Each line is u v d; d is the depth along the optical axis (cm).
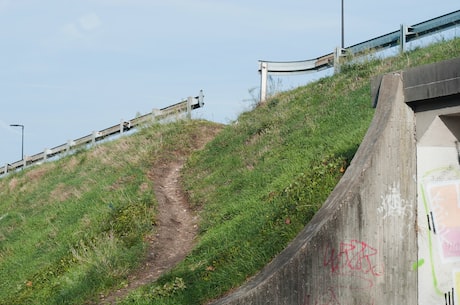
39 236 1695
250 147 1683
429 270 780
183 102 2439
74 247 1448
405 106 792
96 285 1195
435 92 757
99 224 1508
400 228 771
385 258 761
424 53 1592
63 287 1250
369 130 798
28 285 1354
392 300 762
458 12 1641
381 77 834
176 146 2084
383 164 769
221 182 1559
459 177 802
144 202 1550
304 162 1312
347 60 1869
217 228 1266
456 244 794
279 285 745
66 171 2375
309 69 2084
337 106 1566
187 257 1184
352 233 752
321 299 741
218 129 2234
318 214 779
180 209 1550
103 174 2031
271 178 1356
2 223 2064
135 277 1215
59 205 1908
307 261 742
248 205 1275
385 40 1866
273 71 2114
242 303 754
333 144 1291
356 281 750
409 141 787
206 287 988
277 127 1702
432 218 786
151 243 1345
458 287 791
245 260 1005
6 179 2830
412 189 782
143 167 1922
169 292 1034
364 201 757
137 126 2427
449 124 788
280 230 1028
